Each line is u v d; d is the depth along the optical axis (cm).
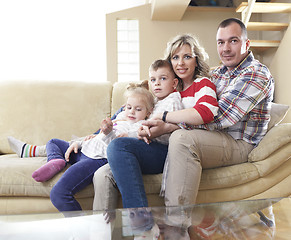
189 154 137
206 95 151
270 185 155
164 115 150
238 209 78
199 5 584
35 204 148
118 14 577
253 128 161
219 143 148
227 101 152
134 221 70
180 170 135
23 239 62
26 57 589
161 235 62
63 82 233
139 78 581
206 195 149
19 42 586
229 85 164
